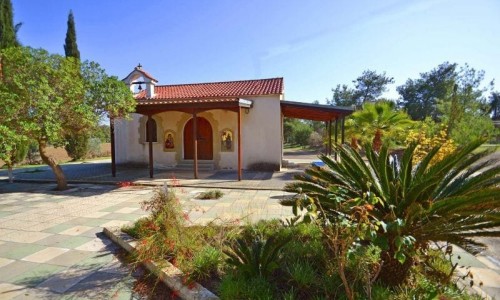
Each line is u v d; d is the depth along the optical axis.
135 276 3.20
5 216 5.68
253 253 2.86
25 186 9.23
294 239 3.52
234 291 2.43
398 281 2.54
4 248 4.04
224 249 3.08
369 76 49.78
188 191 7.96
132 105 9.02
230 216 5.32
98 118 8.24
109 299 2.75
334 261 2.78
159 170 12.45
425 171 2.75
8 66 6.85
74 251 3.92
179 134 13.24
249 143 12.34
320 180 3.16
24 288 2.95
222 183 9.11
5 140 6.30
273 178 10.12
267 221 4.42
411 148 2.66
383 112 10.66
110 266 3.46
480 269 3.23
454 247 3.83
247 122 12.30
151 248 3.36
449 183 2.79
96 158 22.16
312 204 2.29
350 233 2.14
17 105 6.41
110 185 9.23
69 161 19.59
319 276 2.72
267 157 12.16
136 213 5.87
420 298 2.26
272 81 14.36
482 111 15.27
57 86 7.21
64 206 6.48
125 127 13.63
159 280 3.03
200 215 5.55
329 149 15.22
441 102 15.82
